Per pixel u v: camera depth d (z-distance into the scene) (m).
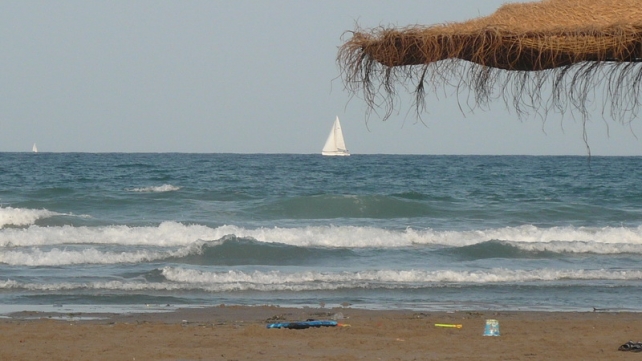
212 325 14.46
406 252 25.28
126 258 22.61
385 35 6.45
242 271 20.59
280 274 20.06
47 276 19.81
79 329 13.80
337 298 17.89
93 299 17.22
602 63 6.35
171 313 15.81
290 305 16.88
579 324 14.93
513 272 21.02
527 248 25.30
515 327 14.53
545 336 13.62
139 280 19.33
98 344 12.55
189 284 19.02
